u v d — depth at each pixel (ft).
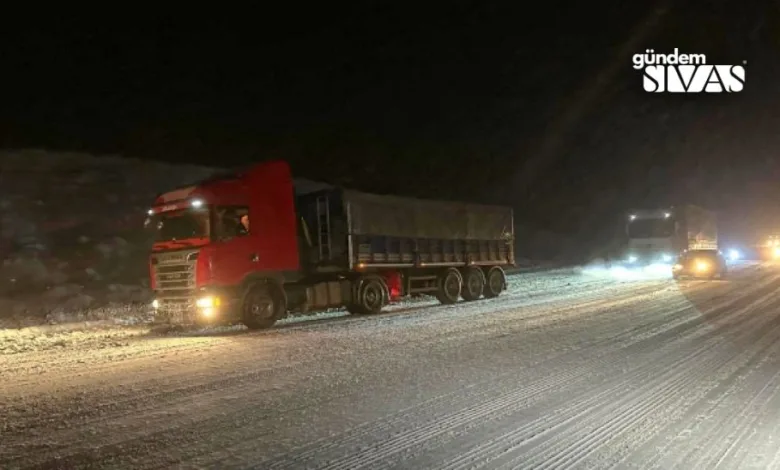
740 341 41.63
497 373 32.50
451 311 63.41
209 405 26.96
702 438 21.75
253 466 19.54
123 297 76.54
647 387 29.17
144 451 21.13
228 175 54.90
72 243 93.66
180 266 51.47
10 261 81.30
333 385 30.35
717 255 102.78
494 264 80.38
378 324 54.08
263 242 54.70
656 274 118.21
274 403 27.12
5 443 22.25
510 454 20.36
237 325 57.31
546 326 49.73
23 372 35.58
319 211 62.39
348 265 61.62
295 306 58.08
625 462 19.56
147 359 38.86
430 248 70.90
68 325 57.88
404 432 22.75
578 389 28.91
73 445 21.90
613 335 44.75
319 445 21.44
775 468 18.98
